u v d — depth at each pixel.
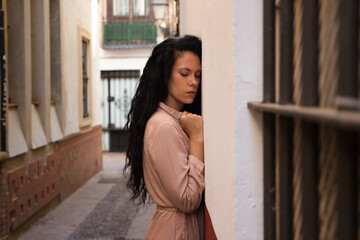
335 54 0.60
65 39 7.16
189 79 1.80
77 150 8.13
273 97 0.94
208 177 1.61
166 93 1.85
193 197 1.65
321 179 0.70
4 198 4.55
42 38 5.99
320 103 0.67
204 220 1.85
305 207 0.71
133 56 13.37
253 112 1.02
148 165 1.76
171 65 1.80
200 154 1.74
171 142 1.66
